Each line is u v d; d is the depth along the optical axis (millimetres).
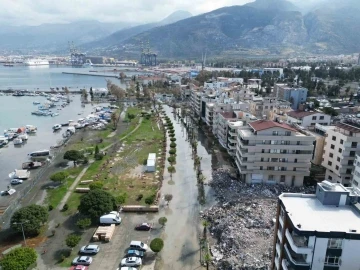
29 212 65125
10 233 66750
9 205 79875
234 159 111875
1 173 103812
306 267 38281
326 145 91250
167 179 97312
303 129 102688
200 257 59688
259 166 88875
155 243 58656
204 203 81375
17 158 119438
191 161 114438
